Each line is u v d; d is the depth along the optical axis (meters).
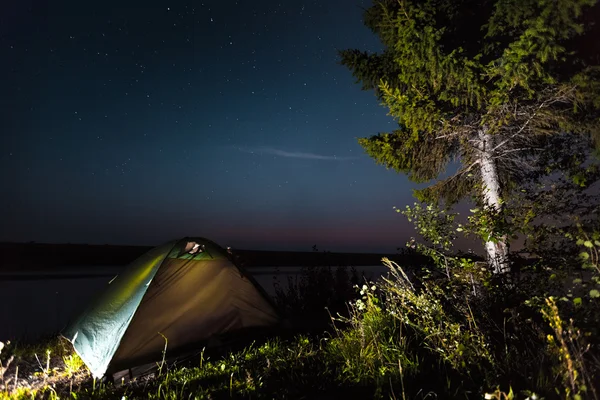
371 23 6.69
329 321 6.29
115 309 4.88
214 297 5.12
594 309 3.01
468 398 2.83
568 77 6.12
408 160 7.39
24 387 4.19
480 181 7.16
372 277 8.98
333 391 3.29
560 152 7.09
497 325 3.72
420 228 5.13
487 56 6.63
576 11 5.08
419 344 3.79
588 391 2.39
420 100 6.20
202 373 4.07
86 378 4.51
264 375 3.81
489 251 5.61
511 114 6.14
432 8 5.73
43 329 8.09
